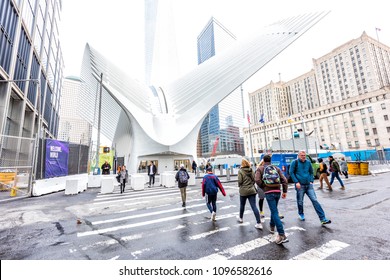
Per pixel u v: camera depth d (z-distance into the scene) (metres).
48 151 11.88
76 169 15.10
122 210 6.84
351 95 80.06
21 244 3.98
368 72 75.19
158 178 20.72
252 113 118.50
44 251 3.65
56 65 40.53
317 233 4.24
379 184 11.97
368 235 4.07
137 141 29.98
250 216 5.73
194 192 10.65
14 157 17.25
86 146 16.92
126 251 3.59
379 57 78.88
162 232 4.54
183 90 38.94
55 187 12.16
